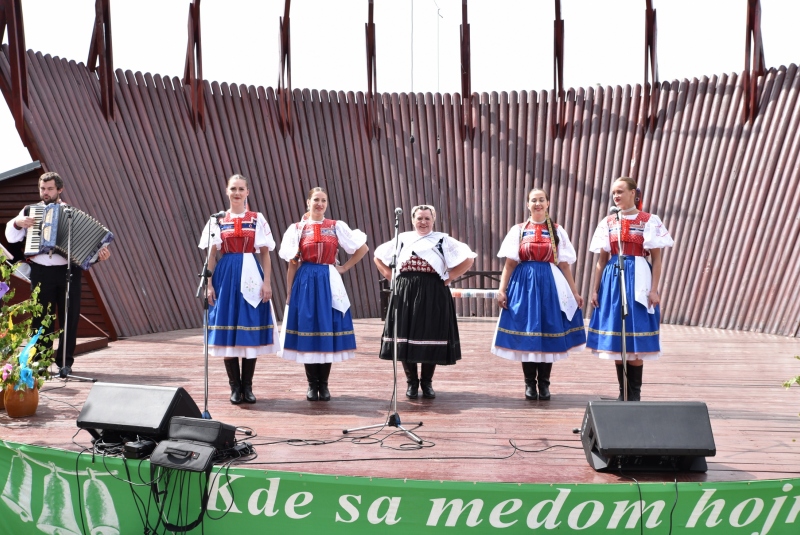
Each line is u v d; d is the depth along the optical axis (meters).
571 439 4.01
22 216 5.59
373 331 8.80
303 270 4.86
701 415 3.34
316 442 3.90
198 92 9.38
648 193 9.64
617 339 4.62
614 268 4.69
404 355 4.80
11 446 3.57
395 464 3.54
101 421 3.54
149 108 9.02
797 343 7.80
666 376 5.93
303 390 5.30
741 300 8.87
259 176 9.86
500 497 3.17
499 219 10.29
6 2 7.15
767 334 8.51
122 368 6.14
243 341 4.66
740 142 9.05
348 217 10.30
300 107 10.20
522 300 4.88
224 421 4.35
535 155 10.23
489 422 4.36
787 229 8.56
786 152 8.68
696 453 3.26
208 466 3.28
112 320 7.91
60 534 3.56
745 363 6.55
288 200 10.03
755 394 5.24
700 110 9.41
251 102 9.93
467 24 10.22
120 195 8.34
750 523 3.22
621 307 4.46
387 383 5.57
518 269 4.96
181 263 9.02
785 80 8.80
